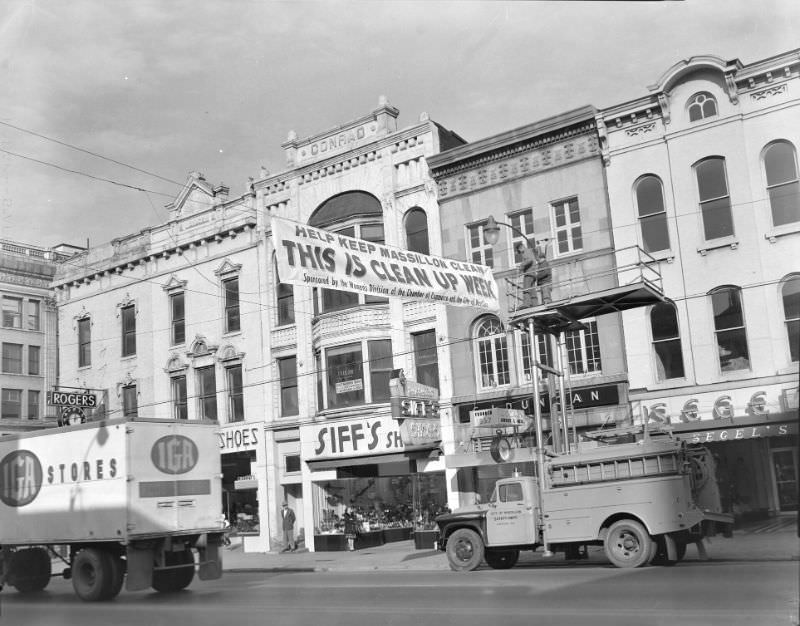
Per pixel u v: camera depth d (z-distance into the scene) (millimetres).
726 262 21188
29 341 46500
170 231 33312
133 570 14648
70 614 12672
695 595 10203
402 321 26750
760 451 19734
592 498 15367
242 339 30500
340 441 26828
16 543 16297
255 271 30469
